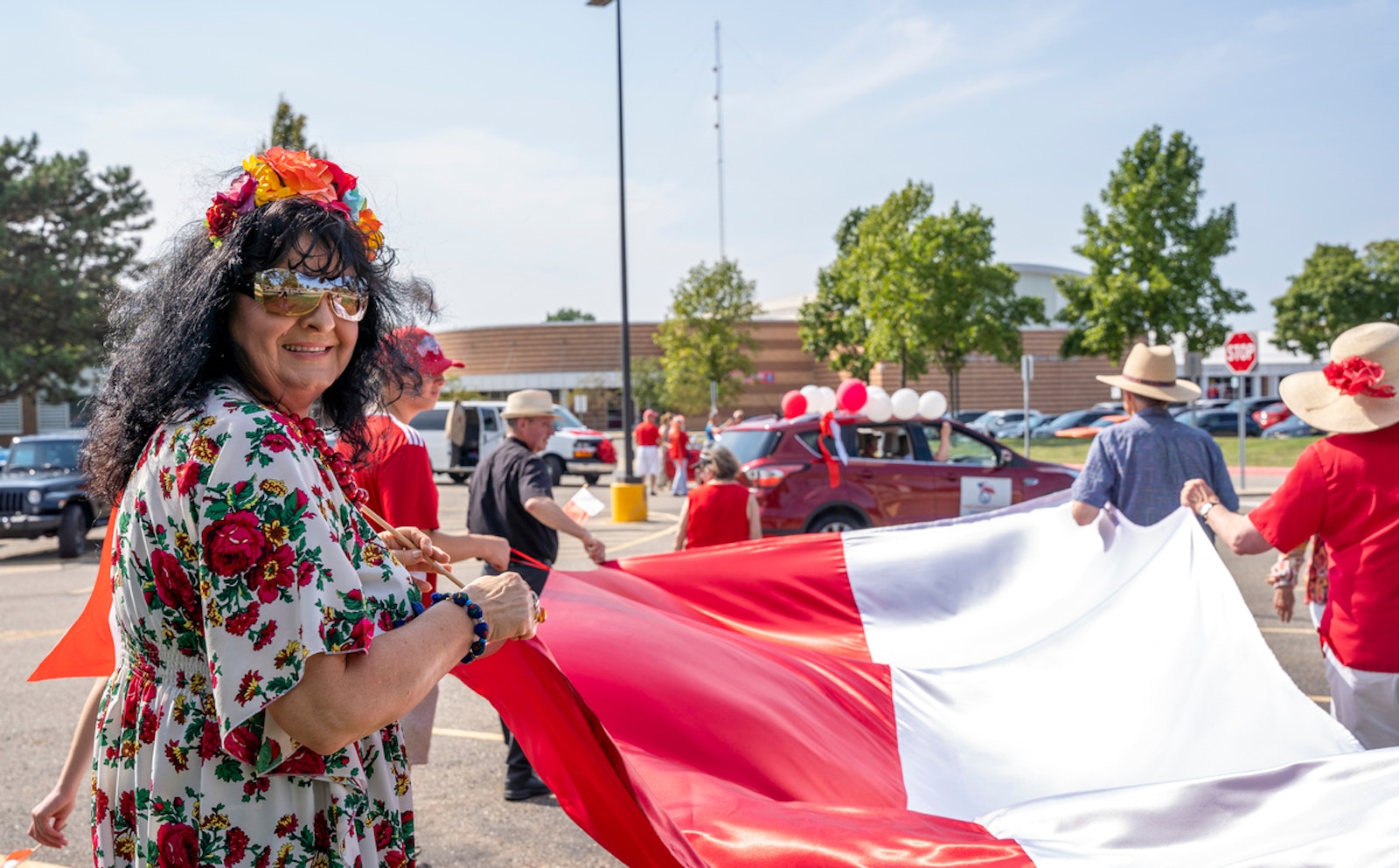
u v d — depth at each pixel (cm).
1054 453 3195
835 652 423
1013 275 3859
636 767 254
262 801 145
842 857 207
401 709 144
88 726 226
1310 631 750
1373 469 308
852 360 5200
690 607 450
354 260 162
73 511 1350
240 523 134
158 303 158
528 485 474
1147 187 3306
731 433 1105
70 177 3416
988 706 343
